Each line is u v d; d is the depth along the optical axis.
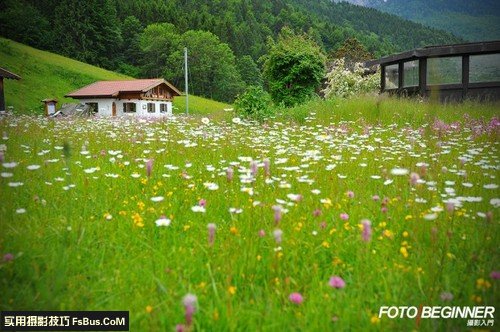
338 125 11.91
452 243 3.38
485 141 8.79
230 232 3.44
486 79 19.69
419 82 20.80
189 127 12.84
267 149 8.09
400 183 5.15
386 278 2.84
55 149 7.68
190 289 2.59
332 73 31.20
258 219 3.70
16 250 3.04
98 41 109.31
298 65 25.02
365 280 2.79
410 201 4.28
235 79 114.81
